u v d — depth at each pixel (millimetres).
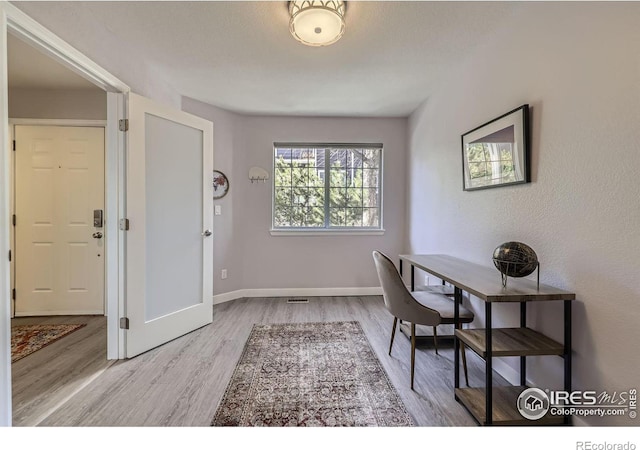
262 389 1869
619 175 1292
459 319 1998
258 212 3938
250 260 3943
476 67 2357
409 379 1998
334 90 3100
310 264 4000
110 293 2252
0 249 1362
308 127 3938
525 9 1828
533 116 1772
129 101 2219
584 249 1453
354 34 2125
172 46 2289
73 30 1773
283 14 1920
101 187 3146
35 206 3102
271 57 2447
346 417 1619
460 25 2018
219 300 3676
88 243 3160
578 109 1480
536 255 1627
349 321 3059
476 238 2377
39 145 3086
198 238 2865
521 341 1583
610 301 1333
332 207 4078
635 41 1226
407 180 3973
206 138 2928
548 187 1669
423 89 3088
